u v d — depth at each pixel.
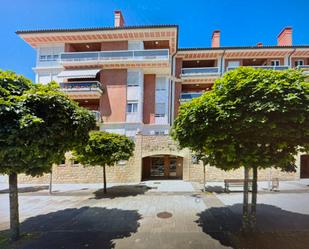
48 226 7.01
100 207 9.34
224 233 6.21
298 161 16.19
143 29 20.98
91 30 21.28
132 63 21.11
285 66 22.92
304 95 4.63
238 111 5.07
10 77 5.40
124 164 16.53
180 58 24.81
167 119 22.05
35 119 4.61
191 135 6.05
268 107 4.67
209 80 24.55
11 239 5.86
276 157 5.46
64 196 11.89
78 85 21.31
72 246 5.48
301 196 10.94
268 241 5.62
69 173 16.62
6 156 4.82
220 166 6.29
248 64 25.53
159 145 16.78
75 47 23.64
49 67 22.41
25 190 13.85
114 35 21.75
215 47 24.33
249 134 5.31
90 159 11.41
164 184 15.26
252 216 6.20
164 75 22.62
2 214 8.91
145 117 22.08
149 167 19.45
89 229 6.66
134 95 21.39
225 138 5.42
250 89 5.06
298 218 7.45
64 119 5.41
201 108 5.60
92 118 6.56
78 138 6.07
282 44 25.14
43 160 5.43
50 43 22.69
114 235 6.14
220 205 9.45
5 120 4.69
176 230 6.46
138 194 11.96
